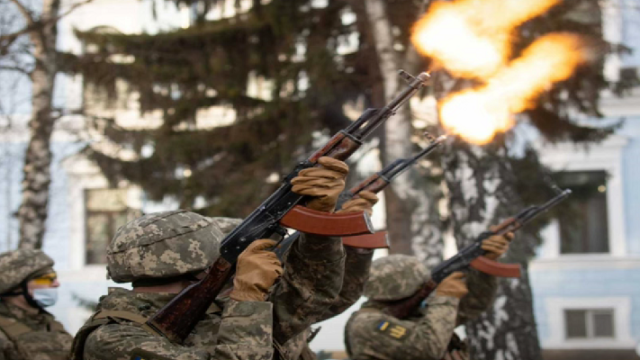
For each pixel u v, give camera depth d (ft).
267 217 9.96
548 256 66.33
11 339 17.80
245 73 42.24
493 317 20.13
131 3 61.77
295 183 9.55
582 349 65.00
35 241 37.50
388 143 33.50
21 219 37.65
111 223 66.80
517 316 20.12
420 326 15.75
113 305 10.55
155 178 41.93
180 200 41.83
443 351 15.76
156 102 42.29
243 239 10.00
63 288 66.85
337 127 42.39
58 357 18.07
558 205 41.93
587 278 65.67
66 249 66.95
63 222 66.03
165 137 41.75
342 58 40.73
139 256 10.59
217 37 41.75
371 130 9.84
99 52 41.86
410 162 13.42
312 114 40.73
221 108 44.93
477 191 20.49
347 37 41.60
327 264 10.09
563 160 63.52
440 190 41.52
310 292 10.21
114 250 10.77
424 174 40.52
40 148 38.17
